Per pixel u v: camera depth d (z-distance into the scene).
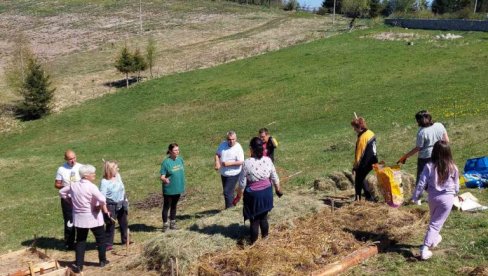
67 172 10.70
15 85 49.62
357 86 37.34
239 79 45.31
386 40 50.62
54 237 12.56
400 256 8.04
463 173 12.09
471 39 45.34
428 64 39.41
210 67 51.56
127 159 27.75
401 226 8.95
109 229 10.47
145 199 16.89
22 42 64.75
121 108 43.09
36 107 44.44
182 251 8.24
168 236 8.85
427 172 7.65
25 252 10.22
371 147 10.16
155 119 38.75
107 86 52.91
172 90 45.34
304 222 9.34
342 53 48.06
